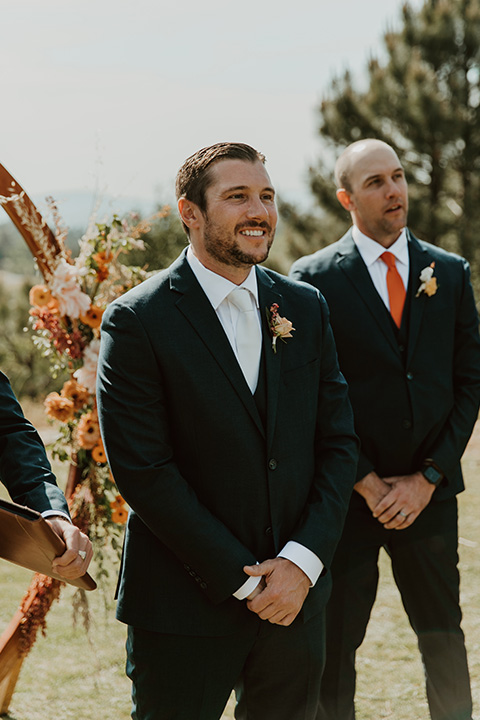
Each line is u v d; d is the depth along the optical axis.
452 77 11.48
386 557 4.91
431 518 2.97
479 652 3.60
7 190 3.17
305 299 2.45
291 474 2.28
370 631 3.90
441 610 2.97
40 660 3.63
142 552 2.26
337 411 2.44
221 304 2.29
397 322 3.02
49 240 3.32
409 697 3.28
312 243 11.91
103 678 3.48
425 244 3.18
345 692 2.93
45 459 2.11
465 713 2.95
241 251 2.19
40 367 16.31
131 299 2.25
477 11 11.44
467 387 3.06
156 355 2.18
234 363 2.23
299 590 2.19
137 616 2.22
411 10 11.75
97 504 3.43
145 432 2.17
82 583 2.00
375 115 11.31
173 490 2.14
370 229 3.07
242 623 2.21
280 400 2.28
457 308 3.10
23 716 3.16
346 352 3.00
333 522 2.29
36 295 3.35
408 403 2.95
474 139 11.37
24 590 4.51
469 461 7.08
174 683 2.19
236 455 2.20
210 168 2.20
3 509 1.73
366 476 2.92
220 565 2.12
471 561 4.71
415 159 11.84
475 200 11.45
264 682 2.30
